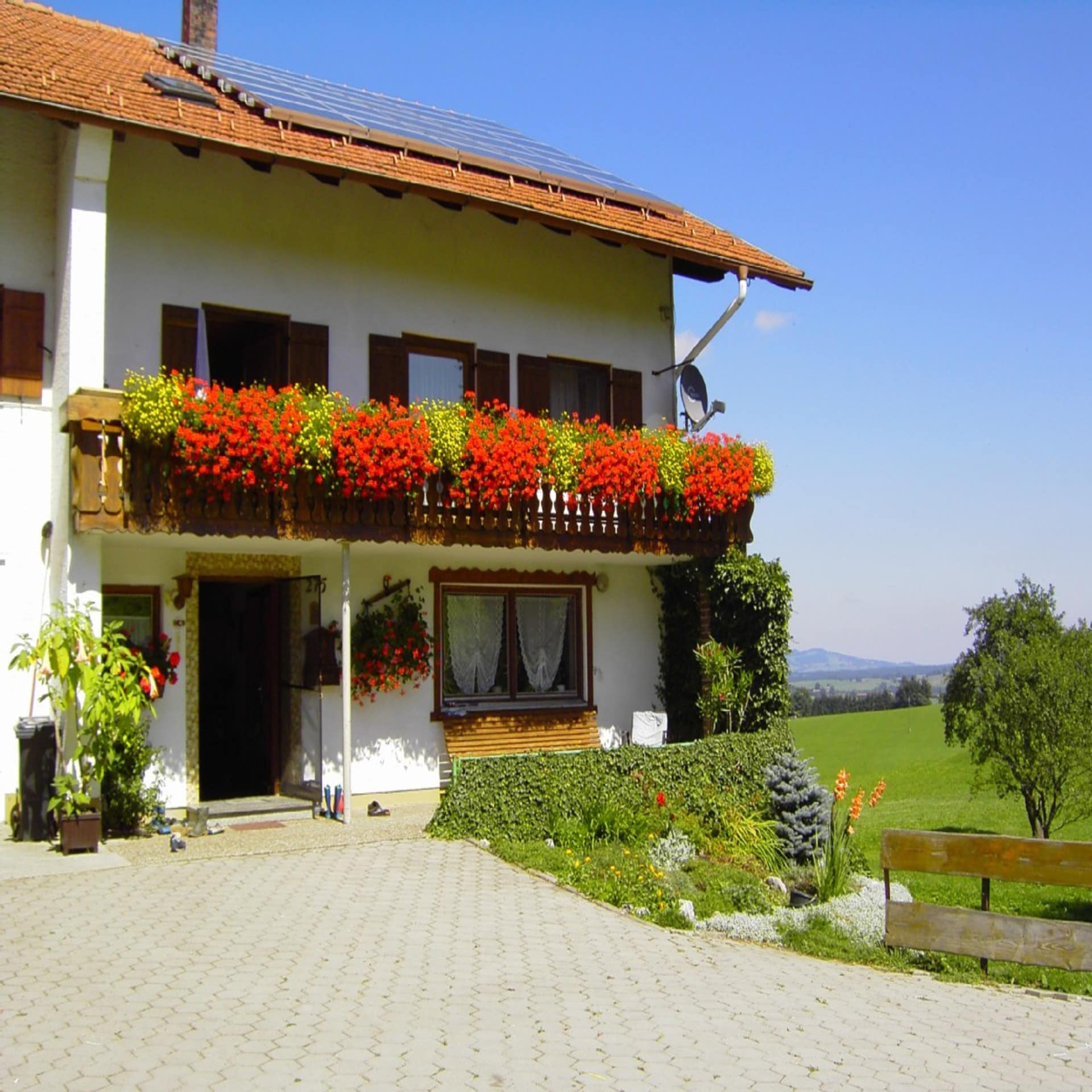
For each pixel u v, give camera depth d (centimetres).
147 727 1255
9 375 1211
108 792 1131
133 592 1266
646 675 1653
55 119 1077
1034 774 1638
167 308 1278
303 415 1167
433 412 1300
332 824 1216
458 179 1364
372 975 723
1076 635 1681
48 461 1224
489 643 1550
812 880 1148
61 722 1123
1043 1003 776
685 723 1627
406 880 972
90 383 1097
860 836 1750
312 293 1380
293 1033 617
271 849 1075
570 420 1538
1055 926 816
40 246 1238
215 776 1570
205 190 1315
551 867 1023
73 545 1095
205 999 665
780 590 1541
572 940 831
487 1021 651
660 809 1232
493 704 1542
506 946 802
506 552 1412
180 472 1113
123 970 714
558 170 1623
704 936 895
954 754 3009
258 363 1392
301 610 1359
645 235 1450
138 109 1125
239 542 1216
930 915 862
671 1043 635
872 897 1102
